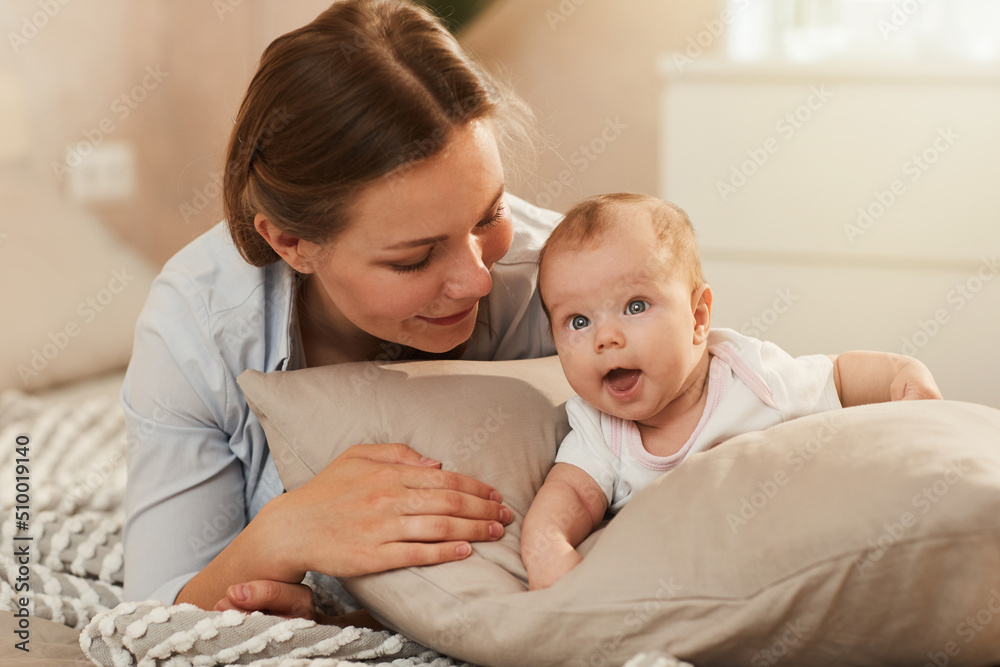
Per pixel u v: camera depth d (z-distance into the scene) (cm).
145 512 102
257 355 105
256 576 87
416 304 87
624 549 74
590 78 265
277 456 95
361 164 79
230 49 262
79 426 164
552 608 73
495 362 105
